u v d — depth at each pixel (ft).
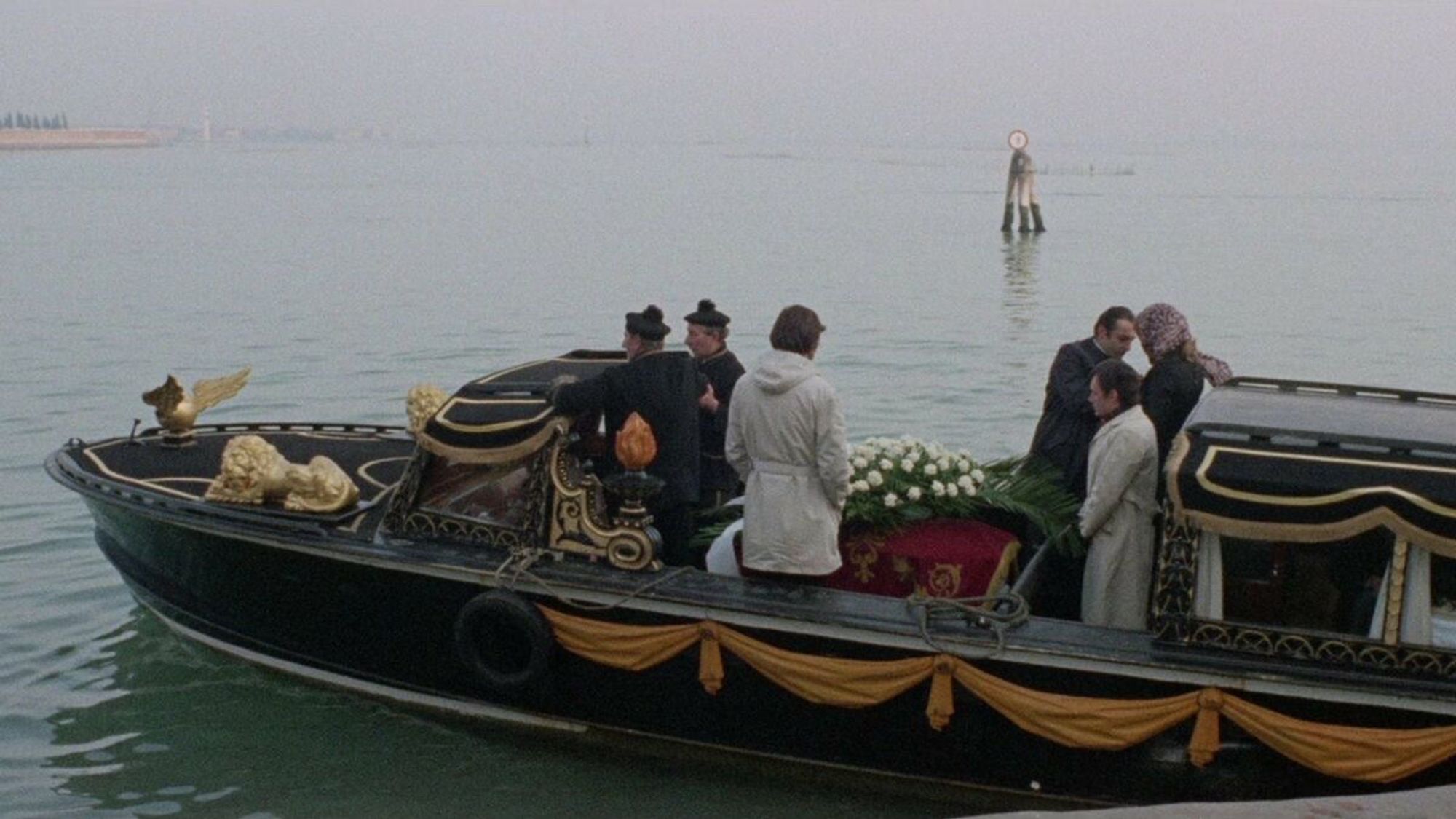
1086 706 20.77
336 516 25.48
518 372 26.96
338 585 25.05
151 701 26.78
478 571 23.66
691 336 27.58
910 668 21.52
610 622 23.18
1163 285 100.99
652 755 24.25
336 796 23.66
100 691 27.32
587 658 23.41
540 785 24.00
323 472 25.72
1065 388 25.95
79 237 134.82
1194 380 24.61
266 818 22.98
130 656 28.86
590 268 108.78
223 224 155.02
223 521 25.80
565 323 77.87
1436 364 66.74
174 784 23.98
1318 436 20.67
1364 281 103.35
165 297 86.99
